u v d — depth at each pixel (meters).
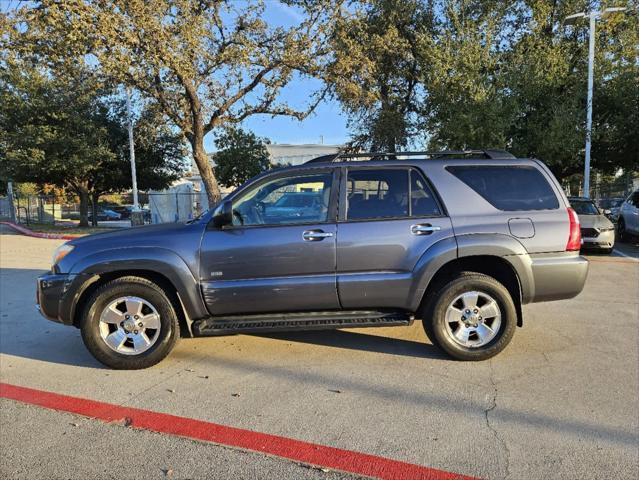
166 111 15.37
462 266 4.60
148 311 4.40
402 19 17.88
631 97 16.61
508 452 2.96
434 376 4.14
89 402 3.75
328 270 4.34
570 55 17.64
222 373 4.30
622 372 4.18
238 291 4.33
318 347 4.93
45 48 11.71
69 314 4.37
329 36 14.34
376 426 3.30
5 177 22.80
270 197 4.50
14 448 3.09
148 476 2.77
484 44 15.92
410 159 4.65
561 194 4.55
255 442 3.12
